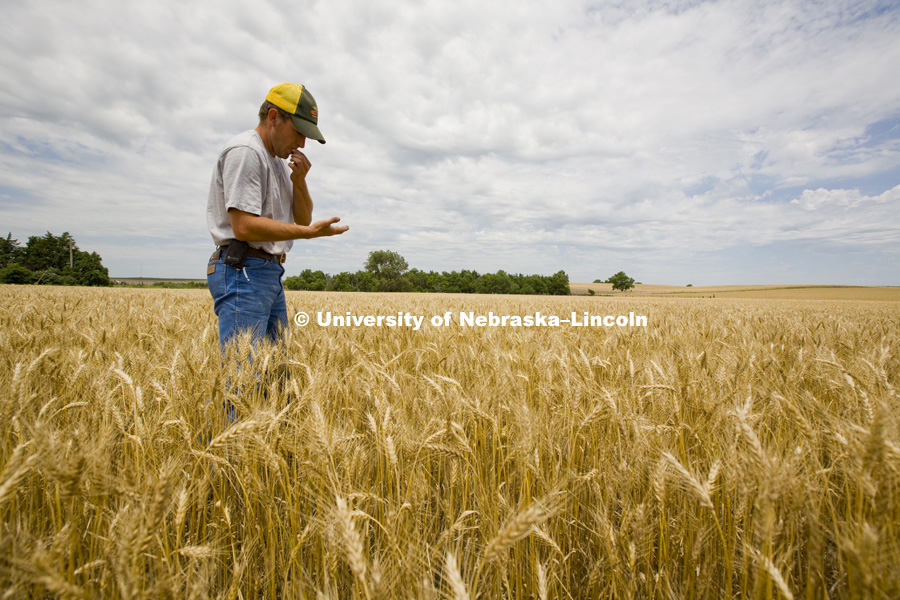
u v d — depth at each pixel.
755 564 1.39
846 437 1.71
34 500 1.78
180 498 1.56
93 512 1.70
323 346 3.41
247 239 2.75
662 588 1.64
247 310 2.88
